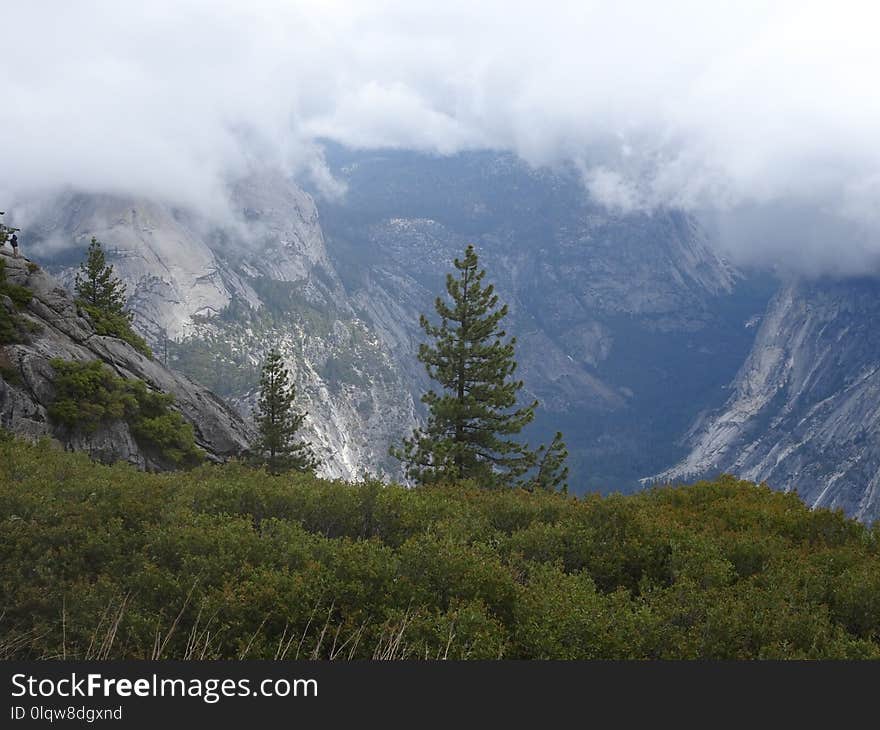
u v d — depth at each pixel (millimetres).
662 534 10672
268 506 11195
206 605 7648
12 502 10625
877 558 10727
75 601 8047
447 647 6828
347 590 8016
